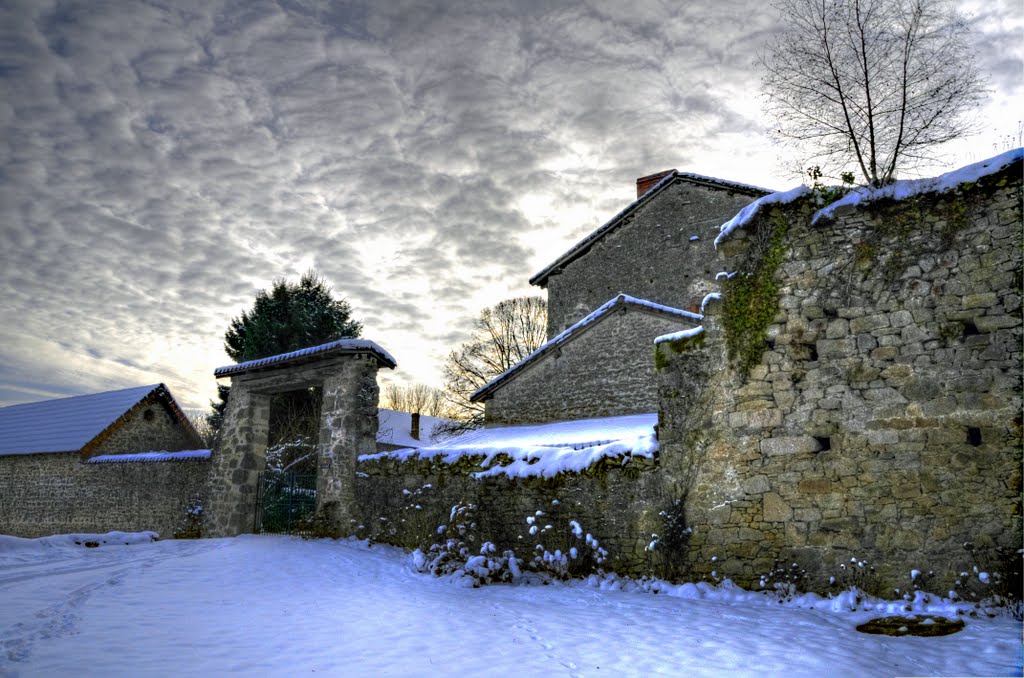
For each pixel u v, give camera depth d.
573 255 23.52
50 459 20.73
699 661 5.31
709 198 21.48
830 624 6.65
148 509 17.30
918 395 7.81
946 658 5.50
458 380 34.81
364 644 5.61
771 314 8.81
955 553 7.32
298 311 27.52
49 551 12.65
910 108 9.95
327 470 13.59
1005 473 7.25
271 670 4.82
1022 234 7.54
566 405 17.72
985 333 7.59
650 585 8.65
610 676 4.90
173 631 5.91
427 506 11.75
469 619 6.64
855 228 8.51
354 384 13.69
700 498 8.81
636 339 16.95
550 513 10.18
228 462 15.22
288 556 11.08
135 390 23.70
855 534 7.84
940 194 8.08
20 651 5.02
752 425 8.67
